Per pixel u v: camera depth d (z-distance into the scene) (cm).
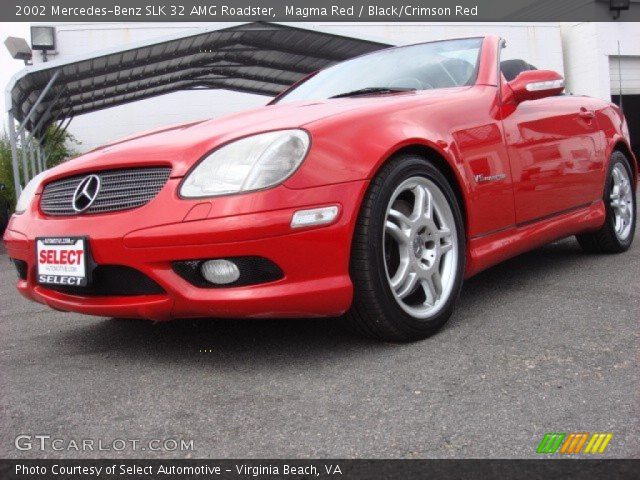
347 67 311
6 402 170
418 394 158
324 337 213
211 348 210
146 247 180
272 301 175
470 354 187
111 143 245
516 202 253
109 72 1006
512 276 301
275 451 133
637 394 151
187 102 1477
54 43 1326
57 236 199
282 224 174
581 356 179
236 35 1008
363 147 192
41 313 294
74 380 186
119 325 254
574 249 372
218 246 173
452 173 223
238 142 187
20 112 1037
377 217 191
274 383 173
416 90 258
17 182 869
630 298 244
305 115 202
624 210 355
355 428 141
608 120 345
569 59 1625
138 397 169
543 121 278
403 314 197
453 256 220
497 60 272
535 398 152
